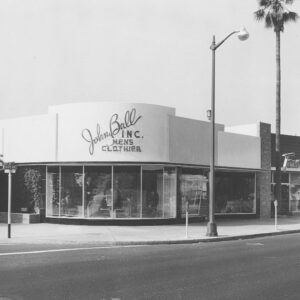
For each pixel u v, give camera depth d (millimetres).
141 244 18750
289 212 34219
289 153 35438
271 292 9852
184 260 14273
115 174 24984
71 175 25453
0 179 28078
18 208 27469
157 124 24891
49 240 18750
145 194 25219
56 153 25188
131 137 24422
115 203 24906
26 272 11867
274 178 35062
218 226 26266
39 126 25906
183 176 27203
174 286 10328
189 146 26578
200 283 10711
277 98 33406
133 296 9312
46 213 26219
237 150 30219
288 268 12961
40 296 9258
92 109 24500
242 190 31656
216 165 28609
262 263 13844
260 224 27828
